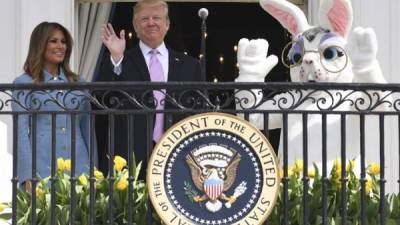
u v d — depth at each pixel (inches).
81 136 433.7
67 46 439.5
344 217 360.2
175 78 440.8
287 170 359.6
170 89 359.3
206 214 353.1
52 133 359.9
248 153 354.0
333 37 418.0
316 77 412.2
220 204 353.1
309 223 368.5
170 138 353.1
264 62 414.9
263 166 353.4
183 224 351.9
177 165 353.1
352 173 377.1
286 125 360.8
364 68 392.2
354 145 412.8
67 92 359.9
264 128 362.0
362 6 530.0
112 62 440.1
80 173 427.8
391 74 529.0
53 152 359.3
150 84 357.7
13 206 361.1
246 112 360.5
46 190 374.3
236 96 394.9
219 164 353.4
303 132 361.4
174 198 352.5
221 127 353.7
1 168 432.8
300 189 372.2
